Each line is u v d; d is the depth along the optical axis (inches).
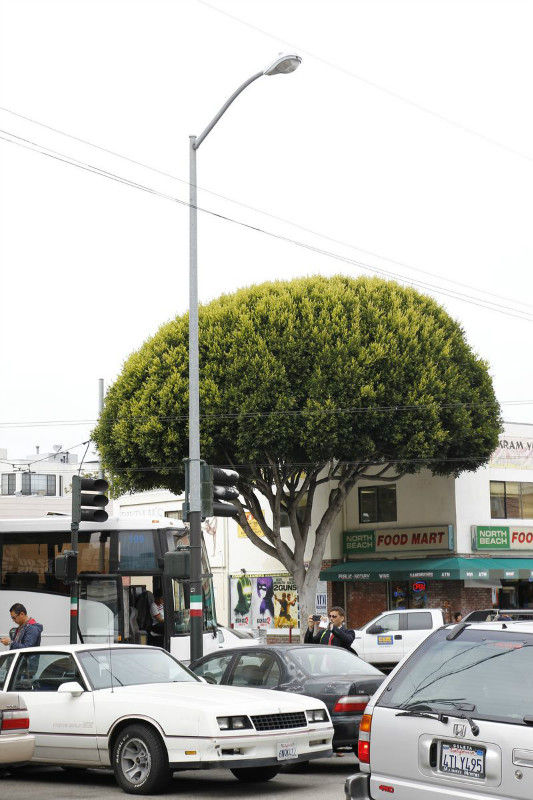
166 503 2377.0
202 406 1657.2
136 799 569.3
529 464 2041.1
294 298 1717.5
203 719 567.2
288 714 596.1
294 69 980.6
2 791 607.2
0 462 4576.8
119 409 1740.9
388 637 1460.4
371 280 1769.2
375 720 358.0
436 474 1834.4
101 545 1139.3
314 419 1610.5
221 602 2222.0
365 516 2039.9
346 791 354.6
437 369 1707.7
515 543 1967.3
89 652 647.1
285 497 1812.3
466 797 327.3
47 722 615.8
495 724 327.9
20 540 1162.6
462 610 1868.8
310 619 952.3
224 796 575.5
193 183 1074.7
